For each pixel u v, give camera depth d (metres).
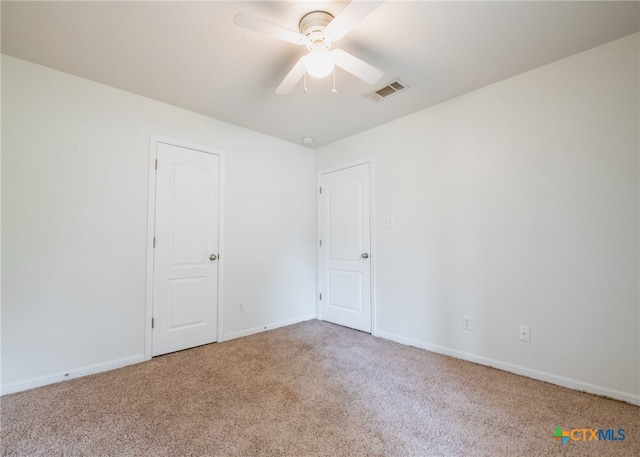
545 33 1.81
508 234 2.30
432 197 2.76
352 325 3.45
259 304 3.34
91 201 2.29
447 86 2.43
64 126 2.20
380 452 1.41
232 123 3.15
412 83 2.38
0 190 1.96
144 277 2.54
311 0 1.55
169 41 1.87
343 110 2.85
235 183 3.18
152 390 2.00
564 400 1.86
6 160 1.98
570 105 2.04
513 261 2.27
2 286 1.95
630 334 1.82
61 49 1.94
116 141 2.43
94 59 2.05
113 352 2.36
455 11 1.63
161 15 1.65
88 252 2.27
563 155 2.06
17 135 2.02
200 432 1.56
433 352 2.70
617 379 1.85
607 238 1.90
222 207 3.06
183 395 1.94
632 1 1.56
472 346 2.48
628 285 1.83
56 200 2.15
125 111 2.48
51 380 2.09
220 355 2.63
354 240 3.46
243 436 1.53
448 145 2.65
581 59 2.00
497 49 1.96
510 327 2.28
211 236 2.98
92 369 2.26
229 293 3.09
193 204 2.86
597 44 1.92
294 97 2.59
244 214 3.24
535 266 2.17
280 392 1.97
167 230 2.69
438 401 1.86
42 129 2.11
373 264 3.24
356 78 2.30
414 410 1.76
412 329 2.88
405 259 2.95
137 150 2.53
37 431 1.56
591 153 1.96
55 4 1.57
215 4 1.58
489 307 2.39
